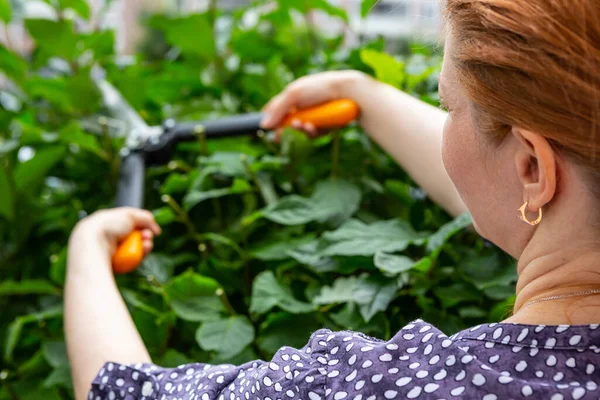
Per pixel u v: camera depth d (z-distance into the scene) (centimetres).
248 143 110
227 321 84
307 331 83
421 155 91
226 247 98
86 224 87
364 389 50
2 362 107
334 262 85
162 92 127
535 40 44
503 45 46
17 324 94
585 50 43
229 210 103
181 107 119
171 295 87
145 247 91
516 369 47
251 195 99
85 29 160
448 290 81
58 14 126
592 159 45
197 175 100
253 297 82
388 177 105
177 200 105
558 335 47
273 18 127
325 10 126
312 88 99
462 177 55
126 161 102
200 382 62
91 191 118
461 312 80
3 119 121
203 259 100
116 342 73
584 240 49
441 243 78
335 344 54
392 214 100
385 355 51
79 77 113
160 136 103
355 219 93
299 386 53
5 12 127
